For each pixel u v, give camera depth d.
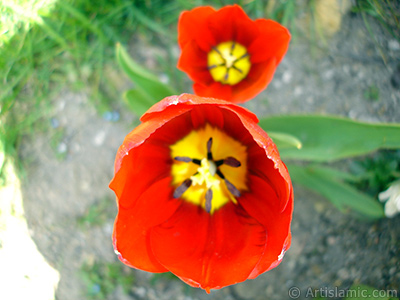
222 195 0.21
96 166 0.32
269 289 0.31
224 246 0.19
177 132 0.20
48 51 0.33
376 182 0.30
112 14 0.32
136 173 0.17
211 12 0.21
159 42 0.34
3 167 0.32
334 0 0.32
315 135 0.22
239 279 0.17
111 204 0.32
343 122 0.21
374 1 0.30
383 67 0.31
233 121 0.20
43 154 0.32
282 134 0.20
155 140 0.19
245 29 0.22
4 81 0.32
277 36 0.21
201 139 0.21
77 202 0.32
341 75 0.32
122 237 0.16
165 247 0.18
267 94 0.32
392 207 0.25
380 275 0.29
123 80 0.33
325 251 0.31
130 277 0.31
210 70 0.23
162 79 0.33
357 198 0.26
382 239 0.30
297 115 0.22
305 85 0.32
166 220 0.19
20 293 0.31
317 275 0.31
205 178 0.20
